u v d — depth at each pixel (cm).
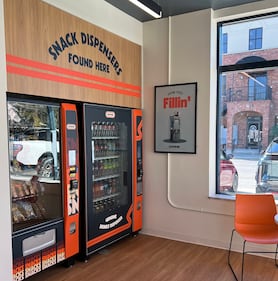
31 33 270
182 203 405
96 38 346
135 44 415
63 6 302
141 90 430
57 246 300
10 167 269
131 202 405
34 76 274
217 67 395
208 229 387
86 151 326
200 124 389
